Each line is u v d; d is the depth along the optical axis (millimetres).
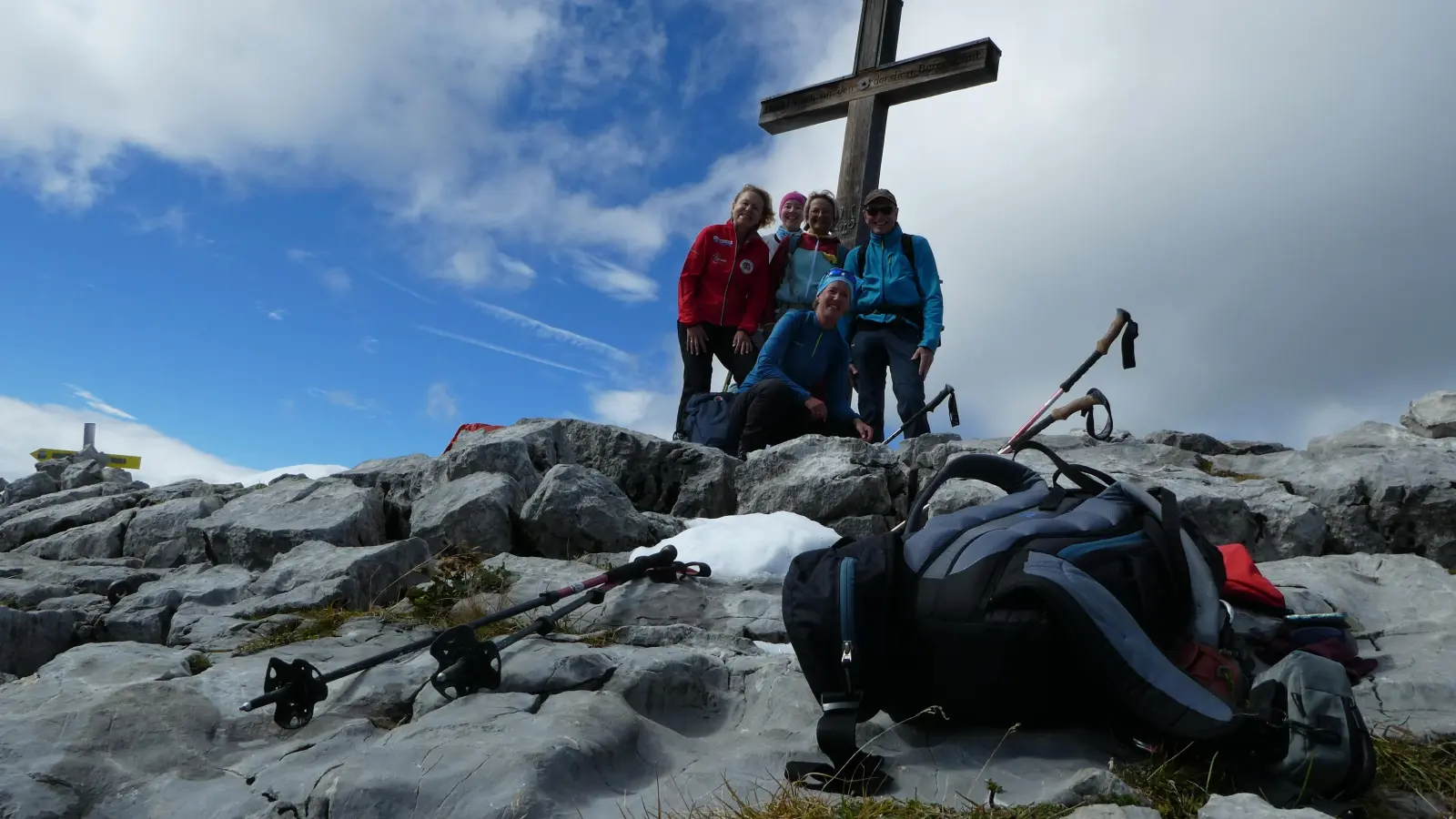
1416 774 2725
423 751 2830
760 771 2914
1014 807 2543
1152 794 2572
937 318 7469
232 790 2797
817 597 2986
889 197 7516
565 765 2771
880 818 2514
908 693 3043
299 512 5852
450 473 6418
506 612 3732
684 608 4352
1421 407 7039
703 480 6480
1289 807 2459
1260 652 3488
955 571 2980
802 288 7953
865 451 6320
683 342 7984
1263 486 5516
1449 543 5113
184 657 3824
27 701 3275
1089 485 3439
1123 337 5305
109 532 6391
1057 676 2895
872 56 9617
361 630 4129
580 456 6934
